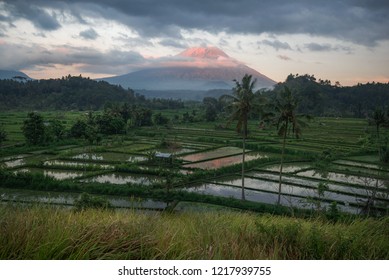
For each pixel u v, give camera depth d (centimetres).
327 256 622
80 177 4825
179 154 6969
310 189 4650
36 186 4216
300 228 718
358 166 5919
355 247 651
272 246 635
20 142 7744
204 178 5091
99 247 536
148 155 6159
